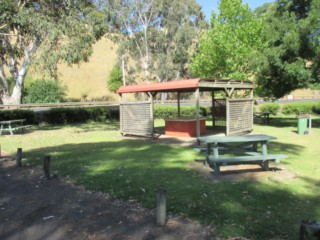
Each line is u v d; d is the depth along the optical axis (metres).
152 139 12.42
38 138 13.53
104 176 6.56
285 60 14.80
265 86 16.66
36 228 4.38
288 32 14.67
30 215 4.82
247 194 5.22
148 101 12.55
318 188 5.53
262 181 5.98
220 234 3.84
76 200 5.32
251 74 20.86
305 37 14.05
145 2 44.56
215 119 16.52
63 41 14.92
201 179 6.17
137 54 46.22
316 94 43.41
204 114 24.25
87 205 5.07
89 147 10.60
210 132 14.33
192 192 5.36
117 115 24.22
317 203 4.80
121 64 48.25
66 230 4.26
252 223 4.11
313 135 12.48
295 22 14.70
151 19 45.44
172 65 46.28
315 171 6.70
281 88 16.03
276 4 16.08
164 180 6.14
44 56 14.27
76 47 14.83
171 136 13.46
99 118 23.25
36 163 8.15
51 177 6.75
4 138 13.68
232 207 4.65
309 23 13.83
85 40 15.23
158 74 46.12
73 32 14.73
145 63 45.72
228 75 20.64
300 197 5.08
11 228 4.42
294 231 3.88
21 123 18.08
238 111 13.16
